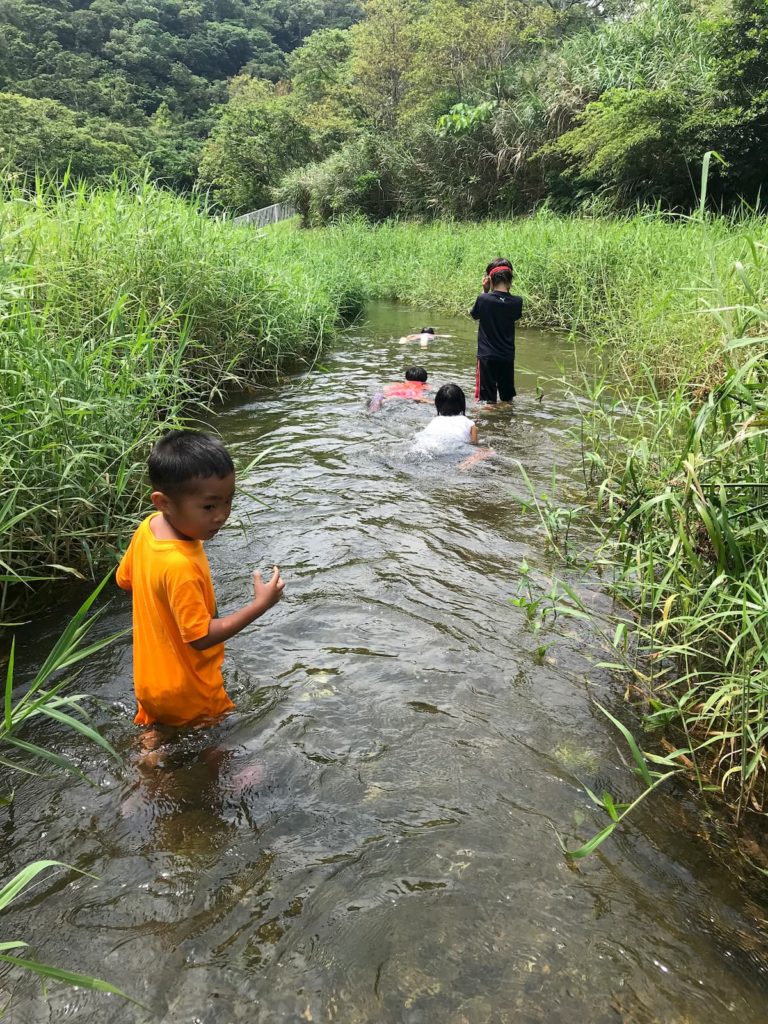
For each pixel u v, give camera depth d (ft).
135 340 14.05
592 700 7.83
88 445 10.85
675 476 9.02
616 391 15.34
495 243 45.03
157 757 6.80
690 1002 4.56
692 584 8.01
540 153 60.64
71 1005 4.49
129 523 11.48
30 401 10.55
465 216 72.38
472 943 4.92
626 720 7.50
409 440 16.74
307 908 5.18
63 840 5.84
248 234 27.40
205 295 21.66
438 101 89.71
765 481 7.68
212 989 4.58
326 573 10.74
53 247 17.71
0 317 10.67
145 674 6.88
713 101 44.24
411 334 32.83
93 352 12.15
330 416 19.15
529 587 9.73
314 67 140.87
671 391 12.37
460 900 5.26
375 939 4.94
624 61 55.93
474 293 41.16
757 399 7.93
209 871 5.52
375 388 22.41
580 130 53.36
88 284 17.63
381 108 112.27
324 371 25.17
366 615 9.53
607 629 9.24
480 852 5.73
